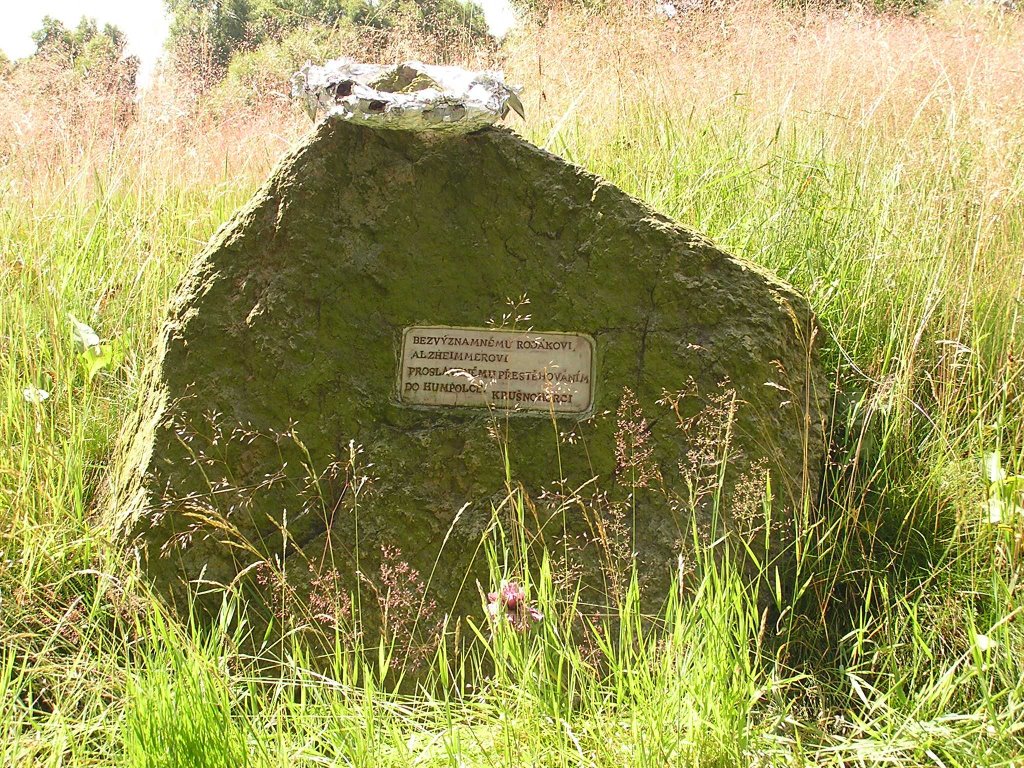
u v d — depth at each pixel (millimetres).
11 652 2002
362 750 1814
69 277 2971
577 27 3777
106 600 2166
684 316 2234
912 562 2270
